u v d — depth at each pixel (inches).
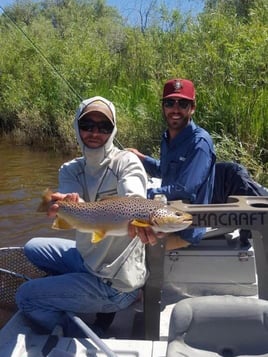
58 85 251.4
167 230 43.9
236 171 67.2
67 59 264.1
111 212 45.7
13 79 303.3
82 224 46.9
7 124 293.3
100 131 50.8
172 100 66.6
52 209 47.9
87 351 45.9
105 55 260.2
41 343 48.3
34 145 250.2
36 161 208.2
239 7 206.8
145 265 52.5
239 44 155.4
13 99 286.2
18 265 70.9
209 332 40.5
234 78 147.2
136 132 180.1
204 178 62.2
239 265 57.2
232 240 61.2
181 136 64.5
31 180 174.4
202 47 166.9
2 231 123.0
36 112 258.1
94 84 243.4
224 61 152.7
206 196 63.1
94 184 52.4
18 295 52.5
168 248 58.1
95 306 52.3
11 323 51.3
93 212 46.3
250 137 139.6
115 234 46.0
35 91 278.7
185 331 40.2
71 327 51.6
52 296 51.1
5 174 184.9
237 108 144.7
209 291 57.9
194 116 153.0
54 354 45.3
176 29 200.5
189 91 67.2
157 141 171.3
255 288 57.1
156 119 174.7
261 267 51.9
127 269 50.6
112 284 51.3
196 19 195.2
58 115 244.2
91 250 51.3
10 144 256.2
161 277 50.3
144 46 217.3
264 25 159.6
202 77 157.8
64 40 307.6
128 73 226.7
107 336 56.6
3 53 319.9
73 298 51.3
